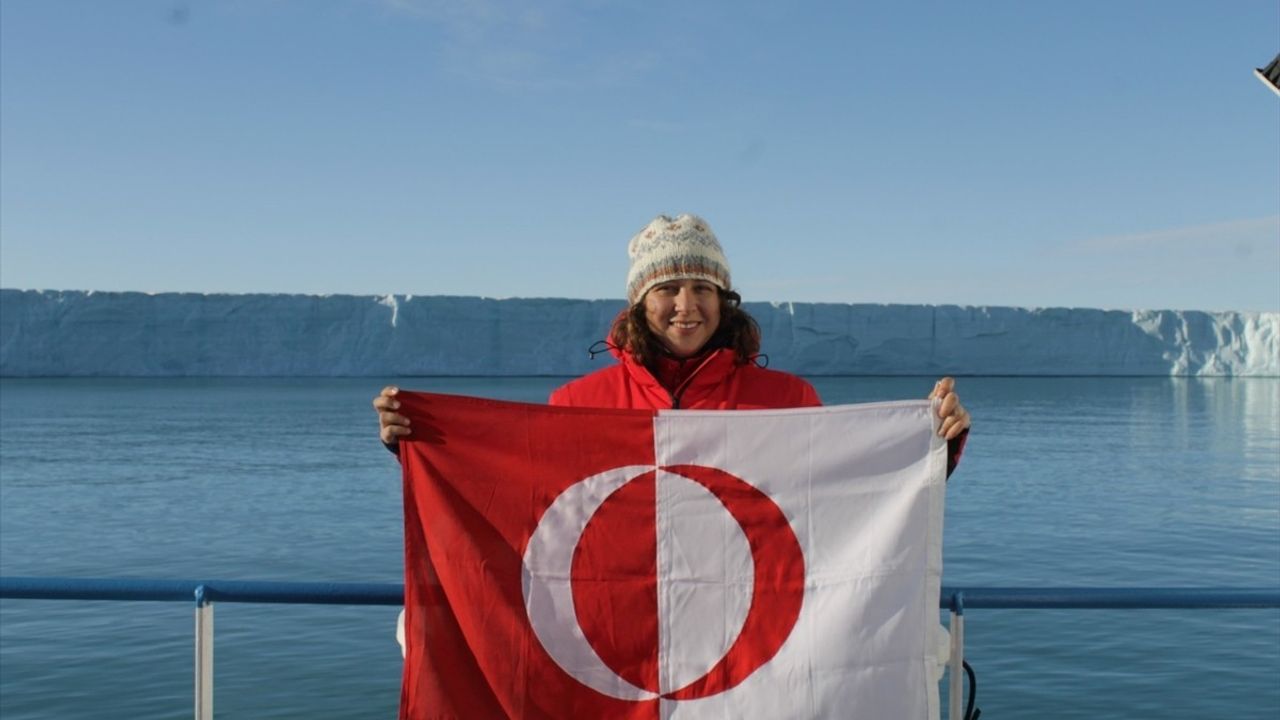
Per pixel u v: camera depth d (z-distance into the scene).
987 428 39.16
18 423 40.16
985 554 13.44
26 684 7.44
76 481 21.83
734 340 2.27
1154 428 39.31
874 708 2.01
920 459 2.06
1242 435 35.91
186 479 22.14
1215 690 7.32
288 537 14.67
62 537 14.84
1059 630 8.69
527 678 2.05
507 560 2.08
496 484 2.09
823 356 74.12
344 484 21.14
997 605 2.25
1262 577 12.09
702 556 2.07
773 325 73.38
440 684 2.06
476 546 2.08
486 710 2.05
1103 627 8.77
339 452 28.80
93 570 12.50
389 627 8.82
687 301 2.16
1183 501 18.77
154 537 14.77
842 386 75.31
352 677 7.57
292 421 41.38
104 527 15.70
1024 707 6.99
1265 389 76.75
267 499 18.73
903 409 2.06
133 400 57.12
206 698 2.21
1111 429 38.59
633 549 2.08
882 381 84.56
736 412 2.08
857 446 2.06
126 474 23.20
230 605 9.54
